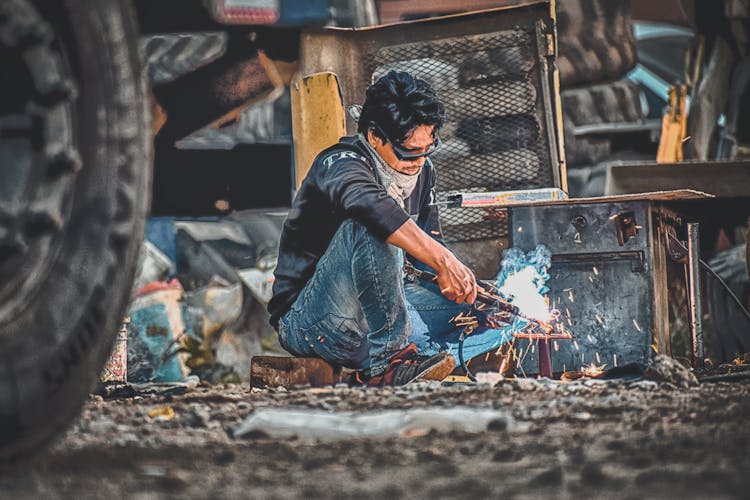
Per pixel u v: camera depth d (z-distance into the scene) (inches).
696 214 721.0
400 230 413.1
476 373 454.0
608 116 960.3
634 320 442.3
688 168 697.0
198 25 337.7
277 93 569.6
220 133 883.4
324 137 535.5
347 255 424.5
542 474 187.2
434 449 230.1
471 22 555.2
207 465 212.2
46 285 211.3
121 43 231.1
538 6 552.7
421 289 453.4
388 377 417.1
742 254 690.2
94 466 211.3
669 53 1177.4
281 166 636.7
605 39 968.9
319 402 329.4
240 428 264.1
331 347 435.8
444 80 556.7
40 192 209.8
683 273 519.8
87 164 220.2
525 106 552.1
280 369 438.6
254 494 177.0
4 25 204.4
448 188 556.1
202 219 877.2
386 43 557.0
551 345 450.0
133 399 369.7
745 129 895.7
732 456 210.4
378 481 189.8
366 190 419.5
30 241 208.7
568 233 448.8
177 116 570.9
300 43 546.6
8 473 202.8
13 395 204.8
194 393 397.7
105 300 224.4
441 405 316.2
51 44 214.7
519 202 450.6
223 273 850.1
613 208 443.8
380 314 417.4
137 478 196.5
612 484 181.5
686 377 383.9
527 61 552.1
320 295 433.4
